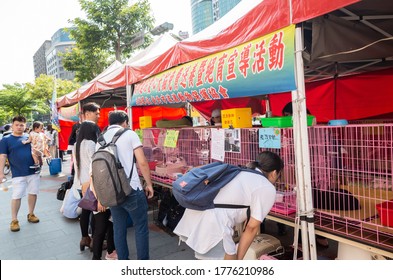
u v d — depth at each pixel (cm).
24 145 472
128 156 294
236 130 301
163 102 396
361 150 224
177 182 221
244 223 266
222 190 210
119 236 301
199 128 389
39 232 450
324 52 283
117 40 1559
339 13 270
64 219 509
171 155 449
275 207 261
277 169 221
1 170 454
